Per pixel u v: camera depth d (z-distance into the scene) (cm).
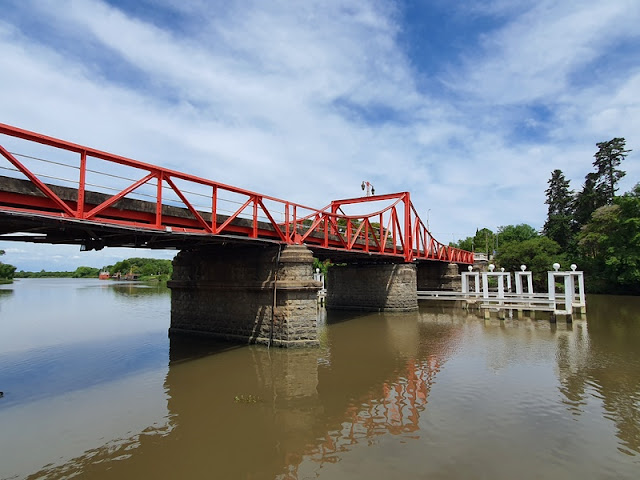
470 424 967
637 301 4362
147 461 801
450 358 1656
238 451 841
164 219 1455
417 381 1324
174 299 2262
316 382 1317
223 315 2036
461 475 736
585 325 2594
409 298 3397
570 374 1398
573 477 729
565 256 6200
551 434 908
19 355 1725
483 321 2823
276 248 1856
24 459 812
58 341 2045
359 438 897
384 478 727
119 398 1173
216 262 2086
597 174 6894
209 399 1160
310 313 1841
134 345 1923
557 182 8075
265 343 1848
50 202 1094
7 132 937
